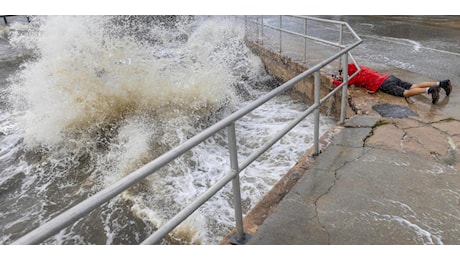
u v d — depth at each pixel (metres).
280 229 2.79
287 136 6.24
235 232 2.80
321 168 3.65
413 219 2.85
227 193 4.70
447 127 4.52
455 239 2.63
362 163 3.70
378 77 5.95
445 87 5.37
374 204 3.05
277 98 8.79
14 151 6.46
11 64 13.49
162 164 1.77
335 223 2.84
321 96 7.29
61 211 4.79
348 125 4.72
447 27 12.72
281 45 10.30
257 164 5.39
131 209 4.56
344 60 4.39
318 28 14.02
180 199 4.69
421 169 3.55
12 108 8.59
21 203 5.02
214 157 5.84
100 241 4.10
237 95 8.95
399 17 16.11
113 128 6.94
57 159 6.12
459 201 3.04
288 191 3.29
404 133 4.38
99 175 5.57
